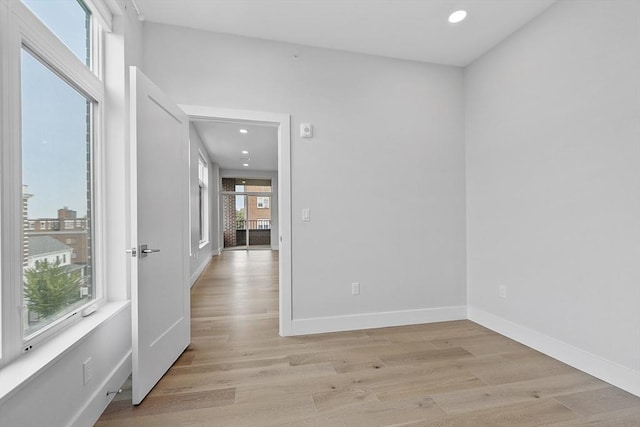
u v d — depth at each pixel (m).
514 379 1.88
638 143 1.70
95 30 1.82
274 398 1.68
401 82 2.89
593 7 1.91
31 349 1.21
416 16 2.29
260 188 9.79
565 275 2.10
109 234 1.89
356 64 2.78
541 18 2.26
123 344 1.84
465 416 1.53
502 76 2.62
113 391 1.68
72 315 1.50
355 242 2.76
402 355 2.21
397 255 2.87
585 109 1.96
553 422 1.48
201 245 5.94
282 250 2.59
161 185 1.94
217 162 8.08
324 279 2.68
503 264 2.62
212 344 2.40
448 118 3.02
